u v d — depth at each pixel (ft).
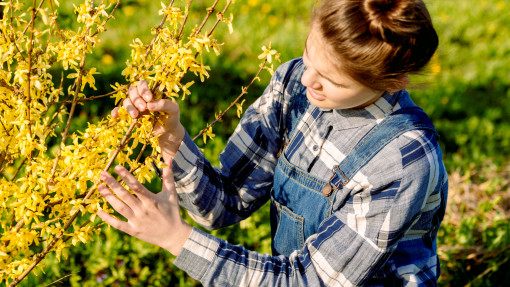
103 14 3.54
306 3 18.84
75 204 3.59
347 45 3.07
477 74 16.21
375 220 3.56
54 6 8.54
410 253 4.00
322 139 4.02
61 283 7.30
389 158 3.59
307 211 4.09
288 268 3.75
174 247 3.55
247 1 17.88
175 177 4.20
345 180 3.78
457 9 20.51
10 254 4.16
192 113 11.66
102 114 10.96
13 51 3.82
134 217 3.41
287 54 15.51
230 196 4.67
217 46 3.35
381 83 3.27
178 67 3.46
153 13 15.33
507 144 13.41
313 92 3.54
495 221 9.12
